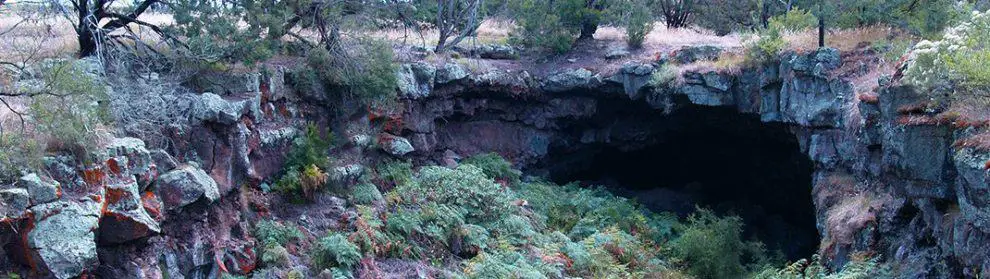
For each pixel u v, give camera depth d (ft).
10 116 29.71
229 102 39.14
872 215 40.88
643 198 74.79
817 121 49.37
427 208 47.91
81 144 28.78
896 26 55.11
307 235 41.98
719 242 55.88
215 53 41.70
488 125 67.72
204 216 34.91
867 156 42.63
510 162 66.18
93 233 27.55
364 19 53.78
